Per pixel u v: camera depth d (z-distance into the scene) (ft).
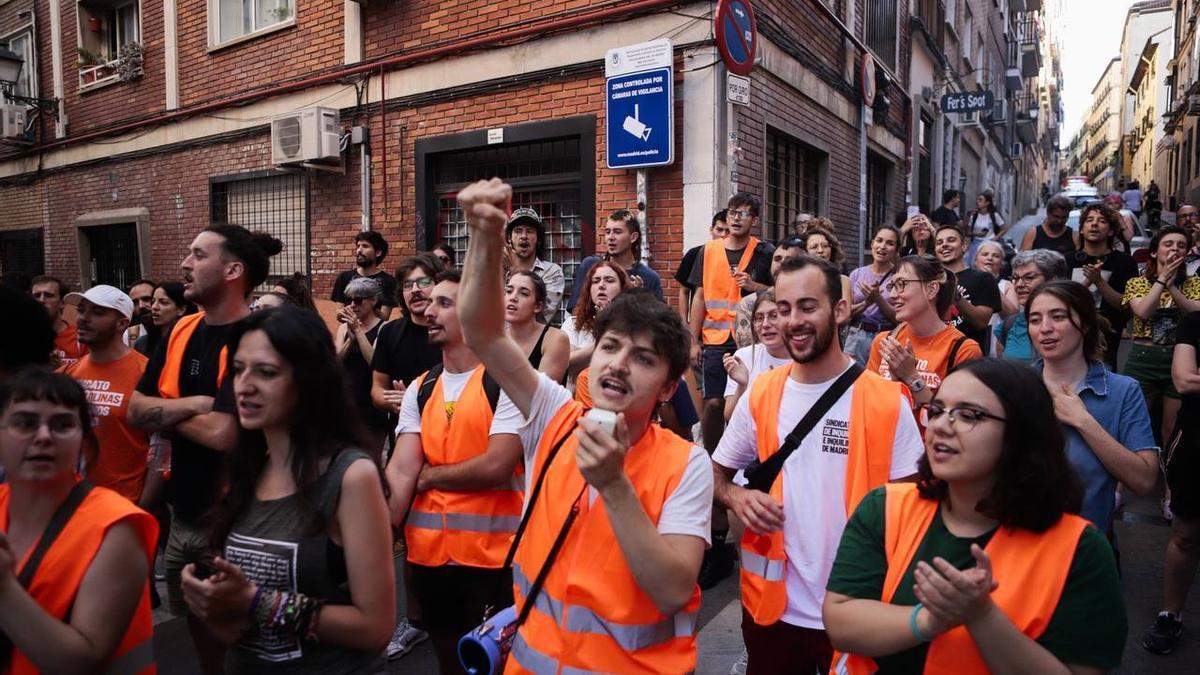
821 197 31.86
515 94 25.34
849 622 5.73
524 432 6.95
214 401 10.21
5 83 42.60
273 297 15.64
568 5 24.09
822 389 8.44
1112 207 19.93
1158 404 17.93
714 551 14.84
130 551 6.31
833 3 31.91
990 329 18.99
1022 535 5.46
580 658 5.94
